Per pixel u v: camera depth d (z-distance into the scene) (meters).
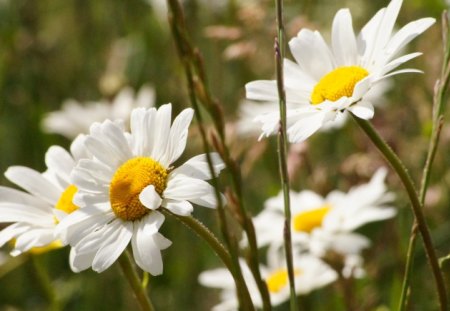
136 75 0.89
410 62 0.77
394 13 0.47
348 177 0.66
